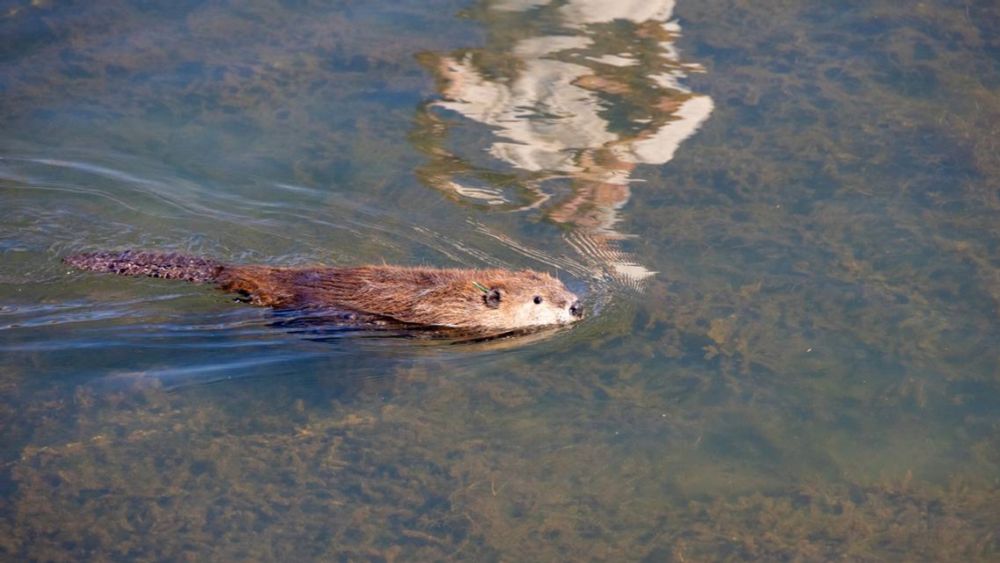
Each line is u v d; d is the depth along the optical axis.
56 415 12.03
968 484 11.21
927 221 15.13
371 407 12.30
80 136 16.58
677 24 19.78
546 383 12.69
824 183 15.92
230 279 14.19
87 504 10.84
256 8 19.86
